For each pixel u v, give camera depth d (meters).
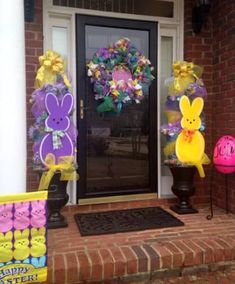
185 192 3.49
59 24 3.58
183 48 3.89
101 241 2.79
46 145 3.05
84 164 3.66
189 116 3.42
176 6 3.87
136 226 3.11
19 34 2.24
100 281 2.41
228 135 3.53
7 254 2.07
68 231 3.03
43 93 3.03
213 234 2.95
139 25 3.77
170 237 2.88
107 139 3.76
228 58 3.56
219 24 3.72
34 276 2.14
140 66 3.53
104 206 3.73
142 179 3.90
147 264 2.47
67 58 3.63
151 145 3.89
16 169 2.26
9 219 2.07
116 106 3.49
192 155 3.44
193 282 2.47
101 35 3.66
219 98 3.75
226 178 3.59
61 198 3.11
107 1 3.66
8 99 2.21
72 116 3.44
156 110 3.89
